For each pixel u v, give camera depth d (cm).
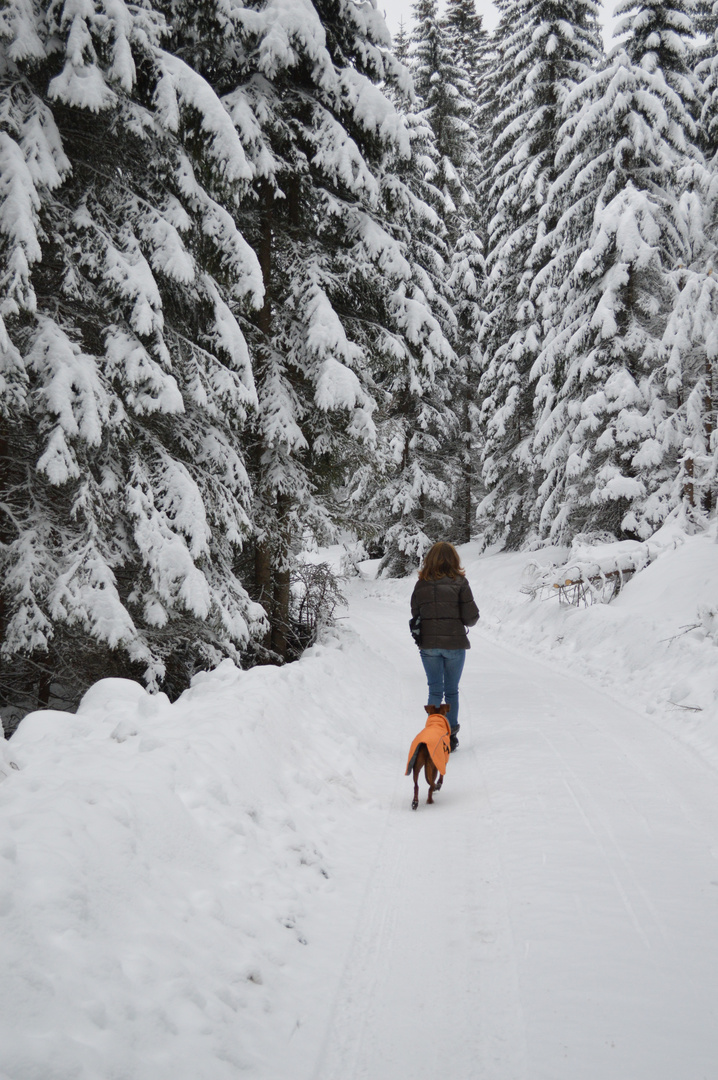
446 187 2403
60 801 287
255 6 970
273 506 1034
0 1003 187
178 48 951
